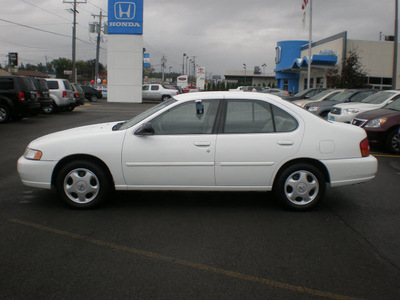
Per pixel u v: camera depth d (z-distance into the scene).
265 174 5.18
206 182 5.18
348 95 15.60
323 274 3.58
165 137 5.12
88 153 5.11
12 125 15.06
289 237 4.45
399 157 9.95
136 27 34.75
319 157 5.18
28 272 3.54
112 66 35.22
